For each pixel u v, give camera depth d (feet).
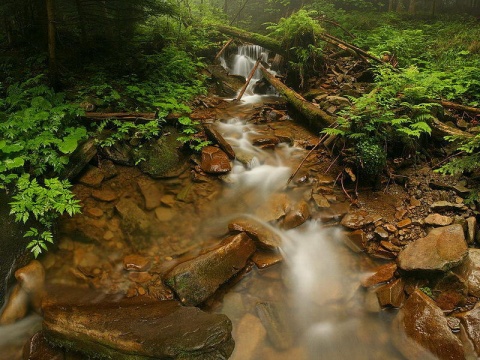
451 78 22.43
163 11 26.08
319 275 13.57
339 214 15.79
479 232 13.56
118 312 11.02
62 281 12.59
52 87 19.62
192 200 16.93
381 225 15.01
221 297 12.52
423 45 32.53
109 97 20.06
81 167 16.35
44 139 15.34
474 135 17.20
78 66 24.21
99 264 13.41
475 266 12.16
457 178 16.16
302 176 18.07
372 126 17.31
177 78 26.66
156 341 9.54
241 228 14.85
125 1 24.48
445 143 18.15
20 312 11.61
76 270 13.01
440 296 11.85
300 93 28.40
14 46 25.13
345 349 11.03
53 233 13.69
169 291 12.35
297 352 10.91
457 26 37.68
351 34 37.50
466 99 21.49
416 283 12.40
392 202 16.20
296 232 15.35
